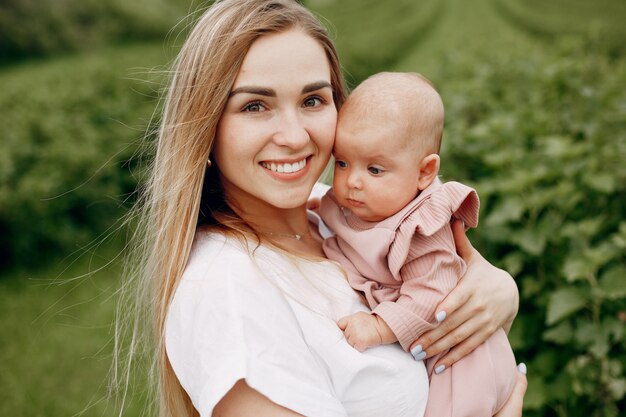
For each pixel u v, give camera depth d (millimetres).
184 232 1511
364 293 1599
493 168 3467
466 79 6523
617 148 3229
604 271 2727
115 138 7738
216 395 1256
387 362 1441
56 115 8047
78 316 5582
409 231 1544
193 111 1487
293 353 1361
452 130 3986
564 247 2969
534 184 3174
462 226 1741
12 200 6359
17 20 20766
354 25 23984
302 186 1533
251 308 1350
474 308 1581
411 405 1472
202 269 1432
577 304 2604
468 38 13477
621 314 2605
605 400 2637
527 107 4453
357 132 1600
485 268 1690
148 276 1624
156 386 1777
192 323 1384
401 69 16016
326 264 1604
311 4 27969
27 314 5668
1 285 6180
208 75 1458
